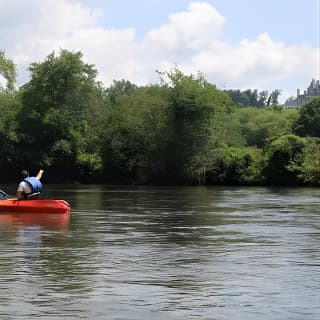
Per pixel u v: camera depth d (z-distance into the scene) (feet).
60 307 25.43
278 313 24.72
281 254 39.73
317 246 43.75
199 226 58.08
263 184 198.39
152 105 206.80
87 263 35.91
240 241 46.55
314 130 290.35
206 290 28.71
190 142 200.95
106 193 134.31
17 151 223.92
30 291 28.30
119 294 27.81
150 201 101.30
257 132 351.67
